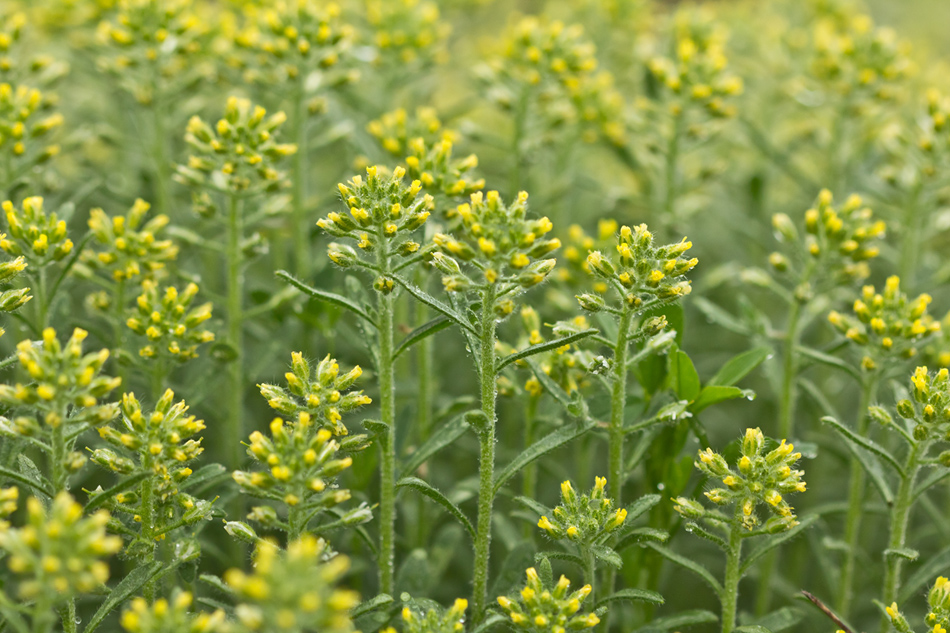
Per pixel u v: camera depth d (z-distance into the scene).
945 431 0.33
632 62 0.49
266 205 0.37
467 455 0.40
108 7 0.42
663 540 0.33
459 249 0.32
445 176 0.35
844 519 0.39
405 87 0.47
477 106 0.44
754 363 0.35
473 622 0.33
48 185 0.39
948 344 0.36
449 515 0.39
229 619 0.33
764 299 0.43
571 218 0.45
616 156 0.43
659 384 0.35
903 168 0.42
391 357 0.33
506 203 0.41
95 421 0.31
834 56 0.42
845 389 0.41
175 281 0.39
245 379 0.37
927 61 0.59
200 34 0.41
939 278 0.40
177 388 0.36
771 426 0.40
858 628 0.38
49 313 0.35
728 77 0.42
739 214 0.43
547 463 0.38
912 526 0.40
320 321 0.37
